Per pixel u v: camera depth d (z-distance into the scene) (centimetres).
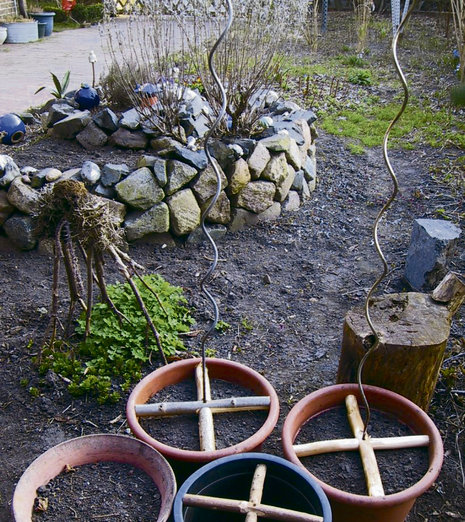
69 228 269
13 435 265
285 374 311
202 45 521
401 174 574
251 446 205
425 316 258
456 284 266
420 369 242
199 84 567
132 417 217
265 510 175
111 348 307
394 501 187
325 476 203
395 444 212
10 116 477
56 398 284
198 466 202
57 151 456
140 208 406
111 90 510
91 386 285
